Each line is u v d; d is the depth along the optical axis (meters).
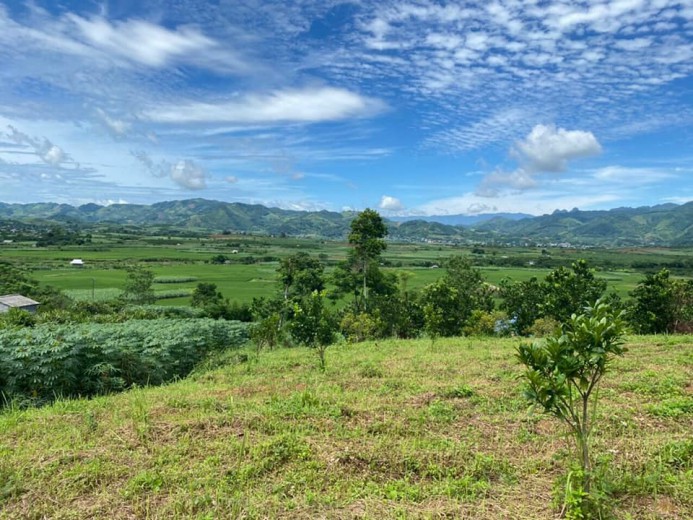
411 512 3.71
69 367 9.21
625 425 5.45
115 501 3.94
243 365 11.26
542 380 3.44
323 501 3.88
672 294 18.22
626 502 3.78
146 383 10.88
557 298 20.12
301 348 15.24
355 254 40.72
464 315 23.05
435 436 5.32
